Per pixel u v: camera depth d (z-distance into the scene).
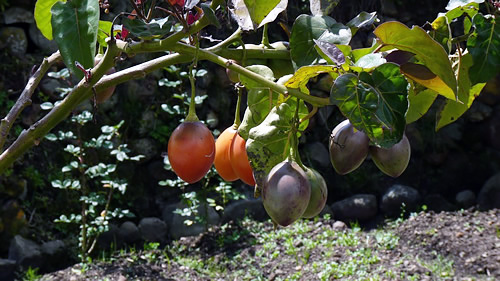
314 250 3.90
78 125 3.83
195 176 0.90
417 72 0.76
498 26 0.83
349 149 0.85
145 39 0.81
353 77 0.73
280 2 0.82
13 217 3.94
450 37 0.84
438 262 3.79
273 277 3.62
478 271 3.67
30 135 0.87
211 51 0.87
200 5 0.81
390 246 3.97
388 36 0.77
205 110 4.61
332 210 4.63
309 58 0.82
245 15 0.81
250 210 4.46
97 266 3.79
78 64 0.77
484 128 5.01
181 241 4.16
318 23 0.82
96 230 3.84
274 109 0.82
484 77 0.84
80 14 0.78
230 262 3.84
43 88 4.22
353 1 4.38
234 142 0.90
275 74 0.91
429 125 5.02
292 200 0.79
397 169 0.86
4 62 4.23
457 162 5.00
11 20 4.26
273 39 4.18
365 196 4.66
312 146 4.84
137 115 4.51
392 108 0.73
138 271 3.74
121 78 0.84
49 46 4.37
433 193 4.92
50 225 4.11
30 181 4.14
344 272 3.56
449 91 0.77
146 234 4.25
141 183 4.52
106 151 4.39
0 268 3.71
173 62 0.84
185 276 3.68
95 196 3.81
